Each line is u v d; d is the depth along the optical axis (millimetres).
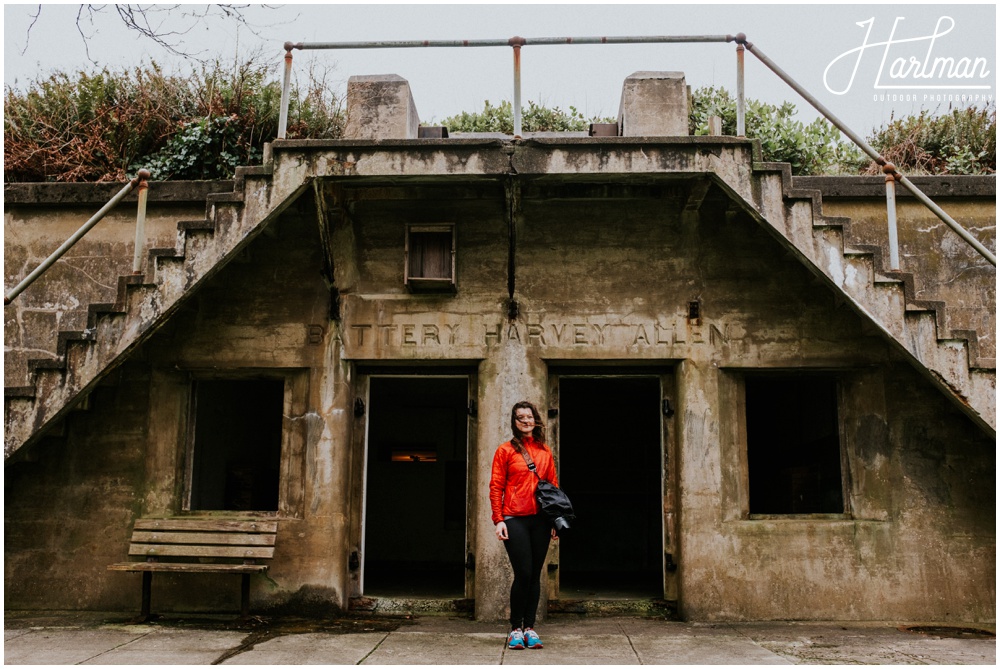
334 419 6895
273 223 6992
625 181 6688
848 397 6996
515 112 6309
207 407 7809
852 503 6797
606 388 11305
